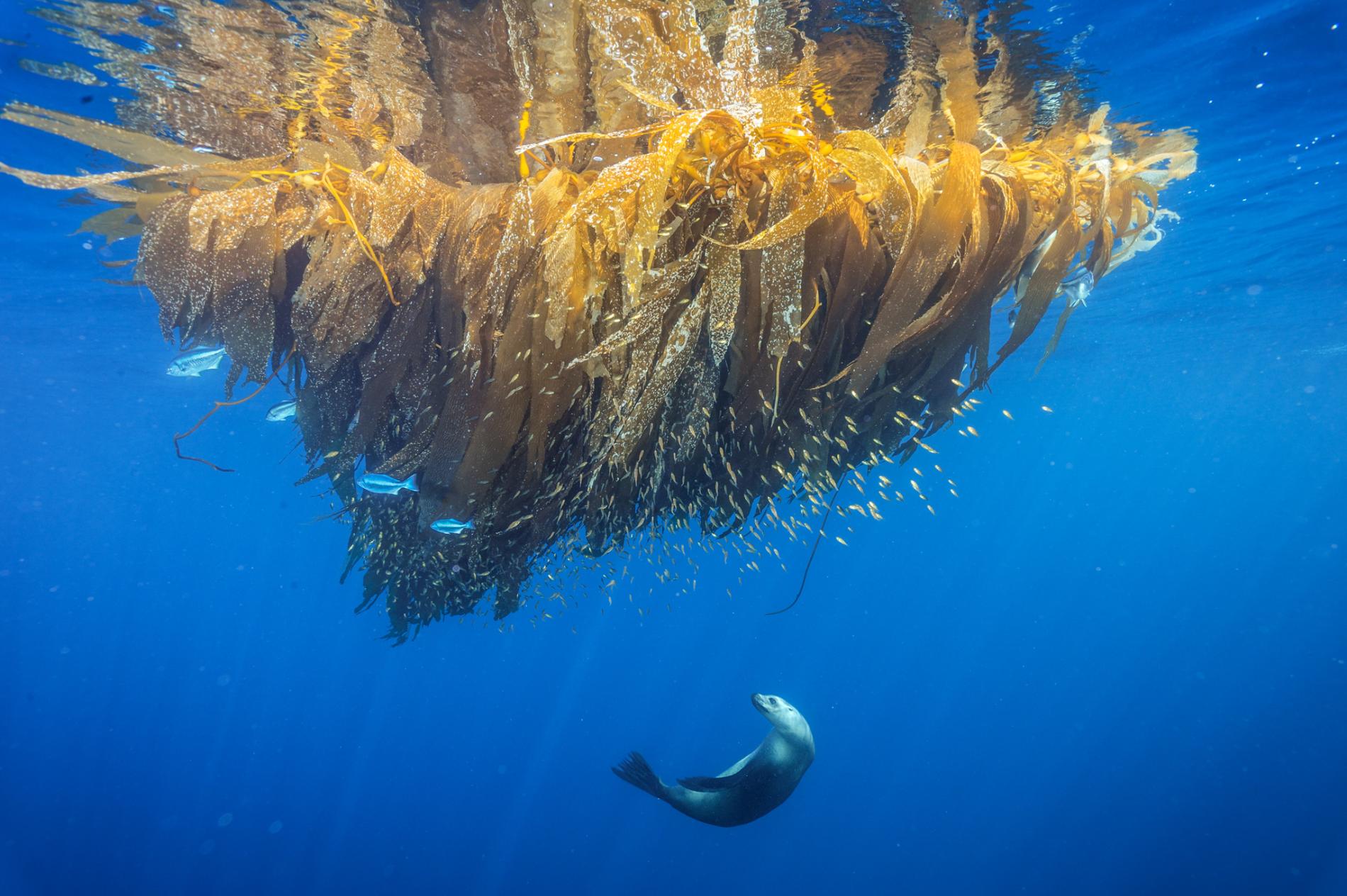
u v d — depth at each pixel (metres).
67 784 25.31
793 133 2.21
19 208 8.73
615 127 3.64
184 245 3.52
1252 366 27.00
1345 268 14.10
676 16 2.25
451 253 3.28
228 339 3.60
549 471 3.24
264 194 3.45
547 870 22.39
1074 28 4.41
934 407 3.42
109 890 19.22
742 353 2.92
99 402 28.19
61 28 4.20
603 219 2.34
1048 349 3.57
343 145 3.38
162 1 3.91
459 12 3.68
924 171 2.77
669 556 3.92
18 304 14.41
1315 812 23.17
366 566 4.60
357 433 3.53
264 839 22.05
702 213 2.54
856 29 3.93
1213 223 10.56
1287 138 7.34
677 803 7.85
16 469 51.22
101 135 3.72
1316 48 5.39
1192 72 5.46
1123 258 4.13
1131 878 21.84
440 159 5.18
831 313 2.84
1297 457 71.94
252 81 4.54
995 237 2.93
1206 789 26.33
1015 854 23.80
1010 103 5.15
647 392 2.55
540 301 2.83
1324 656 42.31
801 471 3.42
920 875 22.98
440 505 3.20
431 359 3.50
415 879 21.12
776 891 22.23
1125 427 47.31
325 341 3.47
